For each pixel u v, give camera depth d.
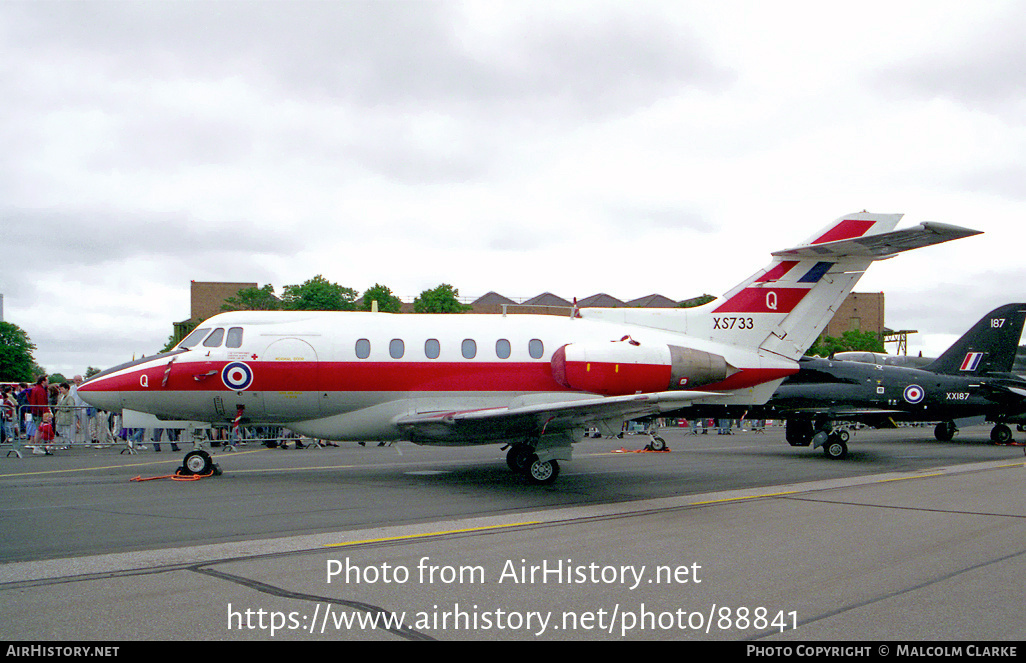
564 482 12.93
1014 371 32.00
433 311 46.00
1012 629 4.91
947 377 21.20
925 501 10.75
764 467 15.96
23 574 6.16
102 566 6.45
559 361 13.33
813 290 15.30
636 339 14.49
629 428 29.98
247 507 9.84
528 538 7.82
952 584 6.00
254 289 51.41
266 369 13.29
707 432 32.72
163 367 13.28
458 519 9.00
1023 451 21.25
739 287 15.23
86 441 20.36
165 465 15.68
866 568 6.53
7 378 79.44
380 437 13.97
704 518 9.17
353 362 13.41
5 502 10.20
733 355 14.86
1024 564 6.71
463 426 12.45
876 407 19.11
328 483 12.53
